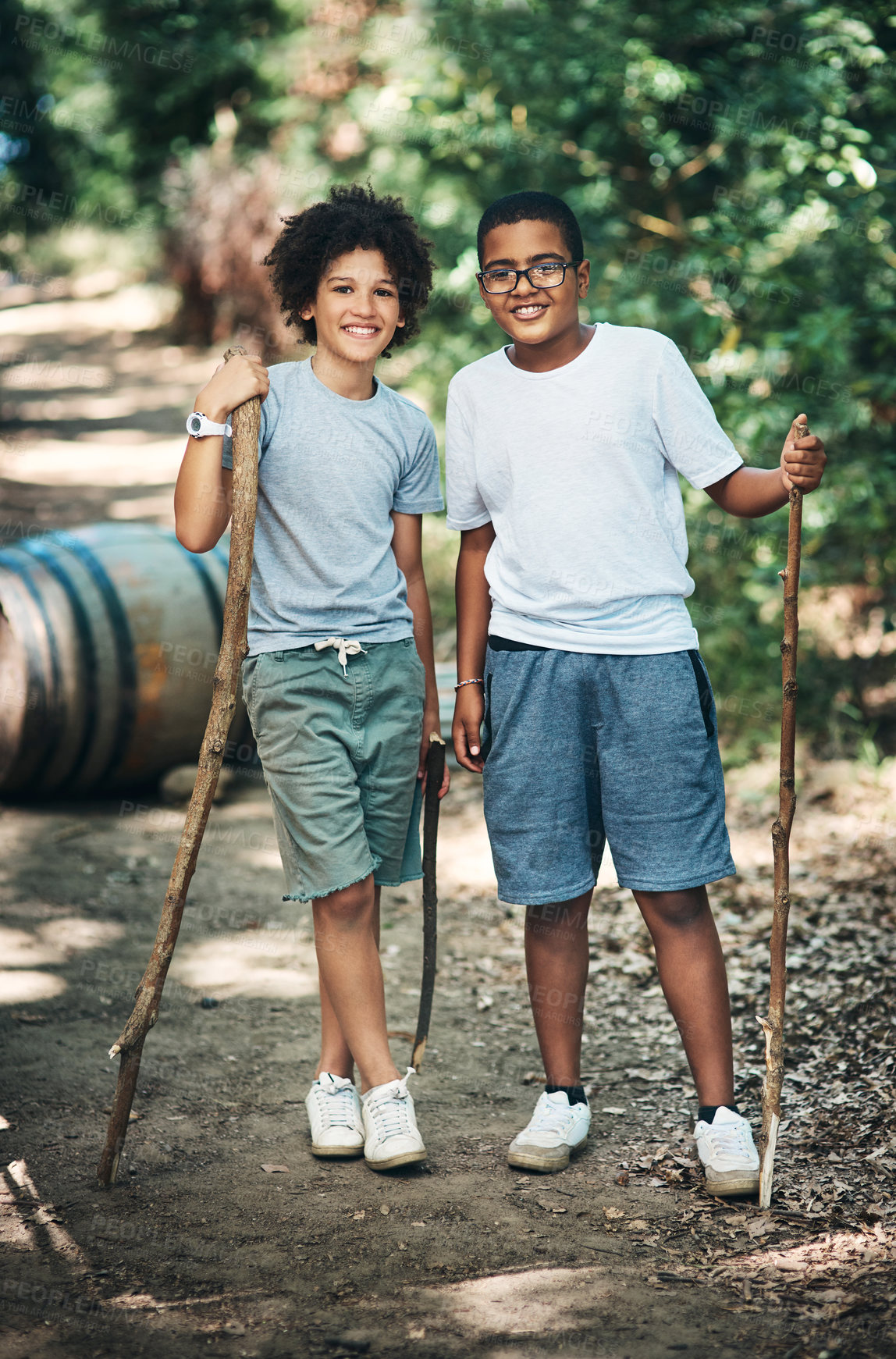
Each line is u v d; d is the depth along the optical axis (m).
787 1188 2.47
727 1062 2.59
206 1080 3.03
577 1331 2.03
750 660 5.61
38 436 11.76
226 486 2.54
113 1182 2.52
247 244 14.43
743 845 4.61
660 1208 2.45
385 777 2.64
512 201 2.51
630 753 2.54
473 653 2.76
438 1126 2.84
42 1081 2.97
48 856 4.61
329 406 2.59
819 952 3.64
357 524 2.59
